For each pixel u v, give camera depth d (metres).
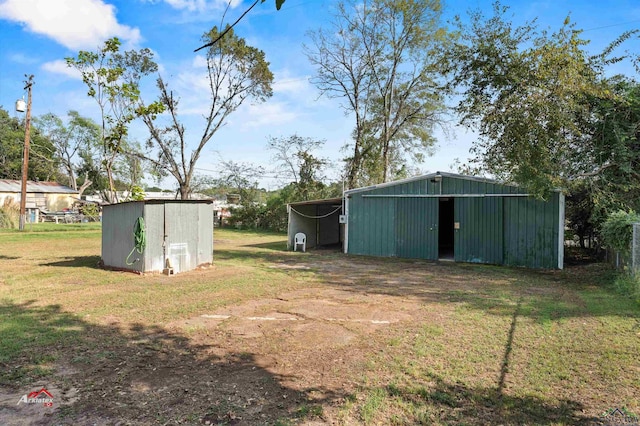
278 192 28.81
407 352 4.26
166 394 3.26
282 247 17.09
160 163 24.66
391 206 13.79
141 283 8.14
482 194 12.22
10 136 37.91
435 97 20.33
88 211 28.64
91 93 11.97
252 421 2.82
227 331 5.02
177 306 6.28
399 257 13.55
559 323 5.32
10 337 4.62
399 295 7.33
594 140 10.78
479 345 4.48
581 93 9.70
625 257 8.48
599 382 3.49
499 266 11.55
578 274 9.91
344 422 2.83
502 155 10.26
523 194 11.59
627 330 4.94
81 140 39.88
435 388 3.39
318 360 4.04
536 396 3.24
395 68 22.22
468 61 10.37
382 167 24.08
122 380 3.54
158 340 4.64
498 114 9.77
